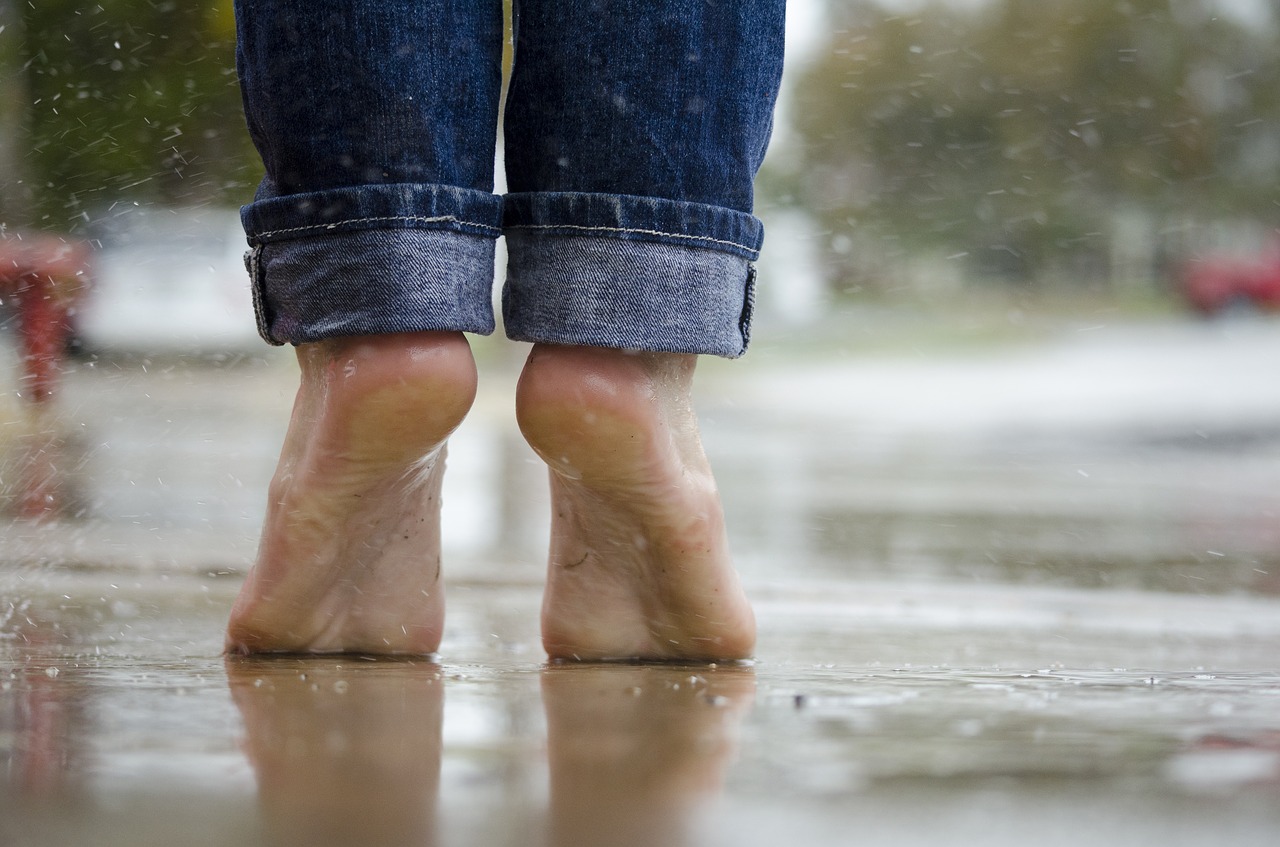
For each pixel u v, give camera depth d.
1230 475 6.99
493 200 2.35
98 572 3.09
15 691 2.10
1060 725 1.99
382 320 2.31
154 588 2.95
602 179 2.35
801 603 2.98
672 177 2.35
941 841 1.67
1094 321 29.97
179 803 1.78
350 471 2.36
